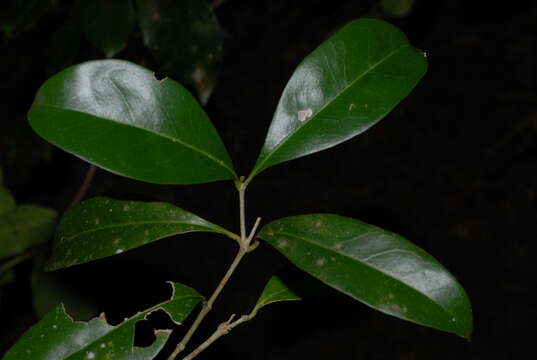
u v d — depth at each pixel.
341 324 1.43
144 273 1.13
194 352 0.52
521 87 1.87
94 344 0.52
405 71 0.54
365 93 0.53
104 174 1.51
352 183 1.68
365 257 0.50
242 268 1.47
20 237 0.80
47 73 0.70
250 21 1.96
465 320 0.49
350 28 0.54
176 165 0.53
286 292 0.55
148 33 0.68
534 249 1.59
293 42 1.93
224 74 1.86
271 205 1.62
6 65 1.44
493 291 1.52
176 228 0.53
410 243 0.50
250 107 1.79
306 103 0.53
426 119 1.82
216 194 1.61
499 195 1.68
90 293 0.95
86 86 0.52
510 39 1.95
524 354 1.41
